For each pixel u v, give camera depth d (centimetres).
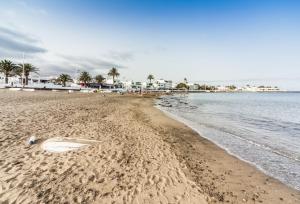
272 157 973
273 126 1906
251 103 5428
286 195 608
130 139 1045
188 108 3678
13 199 452
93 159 718
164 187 574
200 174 705
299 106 4469
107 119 1603
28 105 2062
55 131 1036
